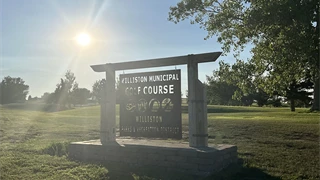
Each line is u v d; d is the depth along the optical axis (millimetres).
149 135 8648
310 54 10195
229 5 14266
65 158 8727
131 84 9039
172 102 8359
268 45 12805
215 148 7320
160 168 7379
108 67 9250
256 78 13781
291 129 12695
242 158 8250
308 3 9477
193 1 16031
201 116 7625
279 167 7387
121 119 9125
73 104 60156
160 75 8578
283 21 9828
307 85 32344
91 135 14133
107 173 7125
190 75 7781
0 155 9328
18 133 15109
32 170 7500
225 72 13984
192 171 6957
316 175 6680
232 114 25672
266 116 21781
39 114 30828
